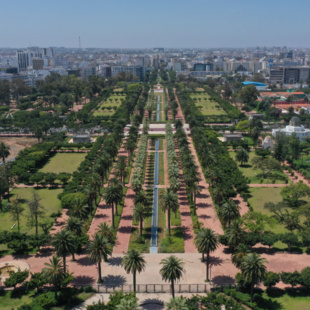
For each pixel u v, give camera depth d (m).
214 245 184.75
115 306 154.25
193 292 181.25
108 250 187.12
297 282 176.75
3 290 183.62
